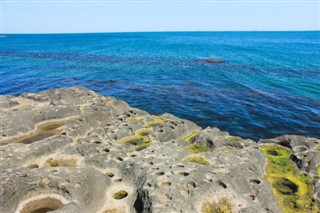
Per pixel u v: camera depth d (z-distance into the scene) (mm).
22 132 22938
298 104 37281
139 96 42312
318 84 48594
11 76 56125
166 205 12328
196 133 23672
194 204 12820
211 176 14555
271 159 19688
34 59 84375
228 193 13477
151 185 13773
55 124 25453
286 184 16734
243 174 16078
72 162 17984
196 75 58031
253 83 49812
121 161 17031
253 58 84875
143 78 55625
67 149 18984
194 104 37906
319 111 34375
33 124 24266
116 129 22250
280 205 14922
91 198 13883
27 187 13938
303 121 31297
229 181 14539
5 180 13977
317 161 18094
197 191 13352
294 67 66750
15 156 17953
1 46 138750
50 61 79875
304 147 21062
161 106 37469
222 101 38969
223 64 72938
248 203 13289
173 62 77312
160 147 19172
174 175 14562
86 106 28297
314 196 15328
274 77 55094
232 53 100438
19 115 24719
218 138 21391
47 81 52312
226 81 51594
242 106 36625
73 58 87312
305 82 50281
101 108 26422
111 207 13812
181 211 12148
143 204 12992
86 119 23875
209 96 41656
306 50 110812
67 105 27641
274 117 32531
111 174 16422
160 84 50062
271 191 15180
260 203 14531
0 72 60375
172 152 18453
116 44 151875
